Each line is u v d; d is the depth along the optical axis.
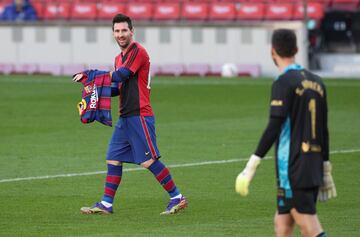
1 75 92.88
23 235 30.27
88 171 42.62
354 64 97.12
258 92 76.94
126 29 32.94
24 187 38.78
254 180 40.12
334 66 97.12
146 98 33.69
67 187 38.78
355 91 77.25
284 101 23.94
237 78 89.38
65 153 47.78
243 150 48.69
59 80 86.88
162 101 71.00
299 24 91.81
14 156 46.78
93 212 33.59
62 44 96.81
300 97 24.08
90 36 96.25
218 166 43.97
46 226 31.61
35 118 61.66
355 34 100.00
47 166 43.94
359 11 100.31
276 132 23.95
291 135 24.11
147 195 37.12
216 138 52.88
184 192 37.78
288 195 24.12
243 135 54.03
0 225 31.73
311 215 24.12
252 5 99.94
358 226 31.55
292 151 24.06
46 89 79.12
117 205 35.19
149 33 95.19
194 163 44.78
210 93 76.25
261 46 94.19
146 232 30.69
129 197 36.72
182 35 95.00
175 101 70.94
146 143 33.53
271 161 45.03
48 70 96.94
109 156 33.84
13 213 33.72
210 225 31.77
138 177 40.91
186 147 49.66
